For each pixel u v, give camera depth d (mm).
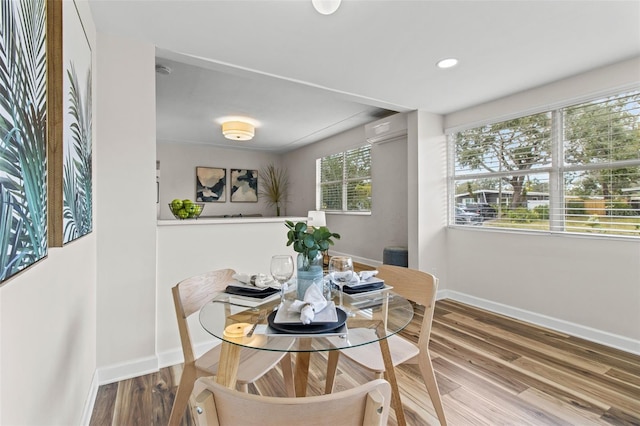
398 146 4629
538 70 2535
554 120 2836
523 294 3039
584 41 2098
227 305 1375
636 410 1713
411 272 1682
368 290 1543
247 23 1879
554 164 2832
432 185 3664
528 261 2998
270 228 2604
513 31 1974
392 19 1843
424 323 1520
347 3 1700
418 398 1839
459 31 1978
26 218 755
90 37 1713
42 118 890
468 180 3586
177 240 2230
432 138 3666
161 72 3037
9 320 691
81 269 1467
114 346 1974
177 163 6699
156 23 1865
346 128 5348
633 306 2367
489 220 3373
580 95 2602
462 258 3598
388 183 4820
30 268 809
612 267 2471
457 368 2150
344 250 5793
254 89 3523
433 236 3666
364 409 618
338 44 2131
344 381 2006
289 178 7625
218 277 1691
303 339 1092
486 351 2396
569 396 1838
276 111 4348
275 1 1682
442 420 1488
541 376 2047
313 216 4793
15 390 728
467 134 3582
